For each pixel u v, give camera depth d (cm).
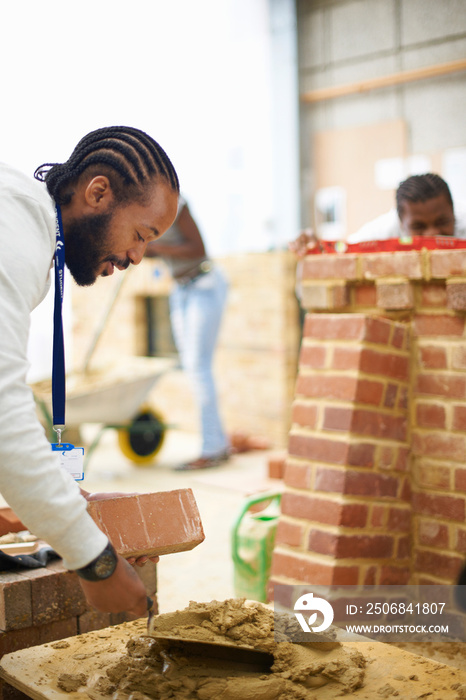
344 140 745
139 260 180
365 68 730
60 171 173
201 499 496
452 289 267
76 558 145
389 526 278
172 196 175
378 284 283
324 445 275
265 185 773
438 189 318
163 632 173
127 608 156
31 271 149
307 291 299
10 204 152
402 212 327
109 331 811
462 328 272
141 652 179
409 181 326
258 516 309
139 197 169
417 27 697
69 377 598
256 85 773
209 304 578
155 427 598
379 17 717
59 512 141
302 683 164
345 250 300
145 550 179
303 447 280
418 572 282
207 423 603
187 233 549
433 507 279
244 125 778
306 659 173
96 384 550
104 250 173
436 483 278
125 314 791
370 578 271
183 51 777
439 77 689
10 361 138
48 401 546
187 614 182
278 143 767
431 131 698
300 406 283
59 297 171
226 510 467
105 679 167
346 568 267
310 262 298
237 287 708
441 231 324
